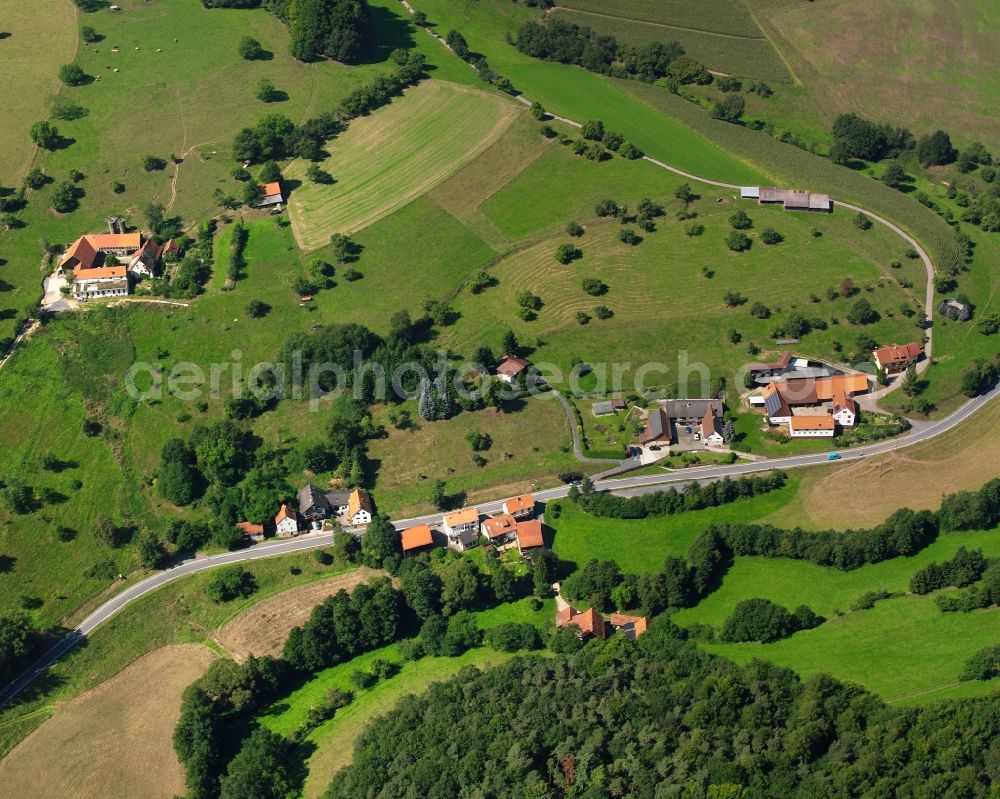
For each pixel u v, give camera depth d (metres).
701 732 191.88
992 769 176.62
